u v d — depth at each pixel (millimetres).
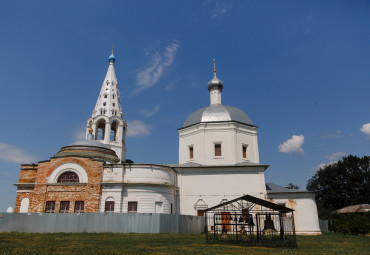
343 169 65250
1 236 22828
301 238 28688
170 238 23531
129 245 18750
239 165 37000
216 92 47438
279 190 37406
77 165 33812
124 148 50906
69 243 19094
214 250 17406
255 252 16969
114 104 52906
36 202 32875
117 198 32344
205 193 36875
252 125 41875
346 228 38500
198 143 40438
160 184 33594
